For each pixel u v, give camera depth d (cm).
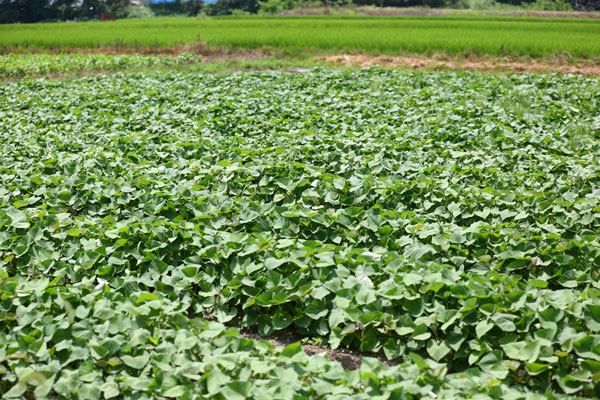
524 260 481
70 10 8250
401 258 473
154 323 398
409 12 6619
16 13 7562
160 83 1554
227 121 1064
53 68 2002
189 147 856
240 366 350
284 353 360
